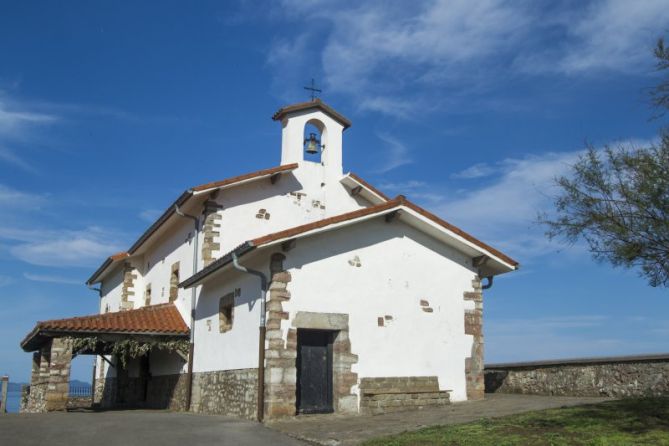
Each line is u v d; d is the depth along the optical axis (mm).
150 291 21281
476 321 14703
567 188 8562
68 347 15133
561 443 7793
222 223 16297
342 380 12742
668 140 7926
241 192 16797
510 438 8273
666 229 7637
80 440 9570
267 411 11891
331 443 9219
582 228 8391
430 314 14156
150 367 19531
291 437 10109
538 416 9906
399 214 14000
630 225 8055
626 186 8133
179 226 18594
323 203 18047
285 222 17297
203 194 16188
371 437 9414
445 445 8203
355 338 13109
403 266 14094
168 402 17500
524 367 15531
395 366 13430
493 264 15203
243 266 13016
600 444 7555
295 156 17922
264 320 12469
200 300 16359
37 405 17031
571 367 14055
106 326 15656
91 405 22453
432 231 14406
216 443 9469
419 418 11297
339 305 13086
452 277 14680
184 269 17594
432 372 13836
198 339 16125
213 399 14562
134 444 9312
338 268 13266
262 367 12227
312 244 13070
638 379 12430
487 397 14859
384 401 12789
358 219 13312
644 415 9203
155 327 16250
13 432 10195
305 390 12656
